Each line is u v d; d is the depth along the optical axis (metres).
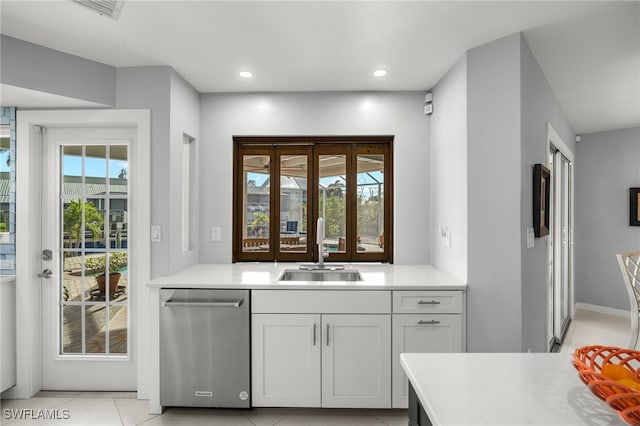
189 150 2.98
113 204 2.57
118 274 2.56
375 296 2.23
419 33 2.06
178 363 2.24
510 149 2.12
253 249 3.14
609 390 0.65
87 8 1.79
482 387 0.88
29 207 2.48
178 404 2.25
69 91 2.30
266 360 2.24
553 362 1.03
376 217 3.13
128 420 2.20
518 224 2.10
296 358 2.23
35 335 2.52
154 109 2.48
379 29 2.02
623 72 2.63
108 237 2.56
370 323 2.22
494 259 2.17
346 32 2.05
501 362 1.03
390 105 2.98
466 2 1.77
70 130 2.57
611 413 0.76
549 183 2.64
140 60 2.40
